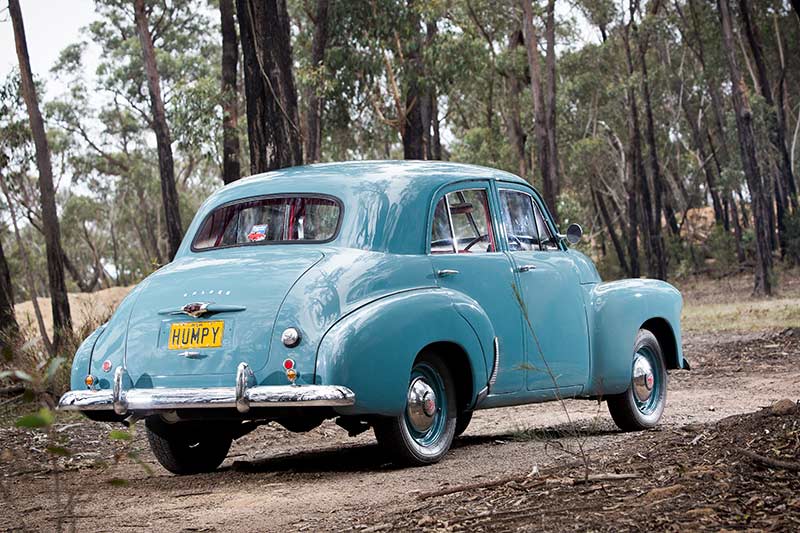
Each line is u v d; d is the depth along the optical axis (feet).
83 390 24.80
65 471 28.12
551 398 29.30
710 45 197.67
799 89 225.76
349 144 140.05
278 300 23.34
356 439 33.78
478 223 27.71
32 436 34.68
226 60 104.12
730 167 191.83
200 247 26.84
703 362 58.75
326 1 110.01
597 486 18.75
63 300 62.18
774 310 100.01
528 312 27.96
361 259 24.32
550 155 146.51
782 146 188.65
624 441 26.68
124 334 24.62
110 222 288.51
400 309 23.84
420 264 25.30
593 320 30.60
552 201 141.59
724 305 119.03
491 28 170.81
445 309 24.91
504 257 27.78
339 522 18.63
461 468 24.59
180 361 23.72
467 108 208.64
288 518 19.67
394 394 23.54
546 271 29.04
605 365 30.63
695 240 224.74
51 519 20.68
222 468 28.25
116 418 25.11
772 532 14.52
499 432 33.40
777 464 18.56
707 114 227.61
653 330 33.50
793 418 22.44
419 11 108.17
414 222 25.62
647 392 32.32
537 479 20.10
